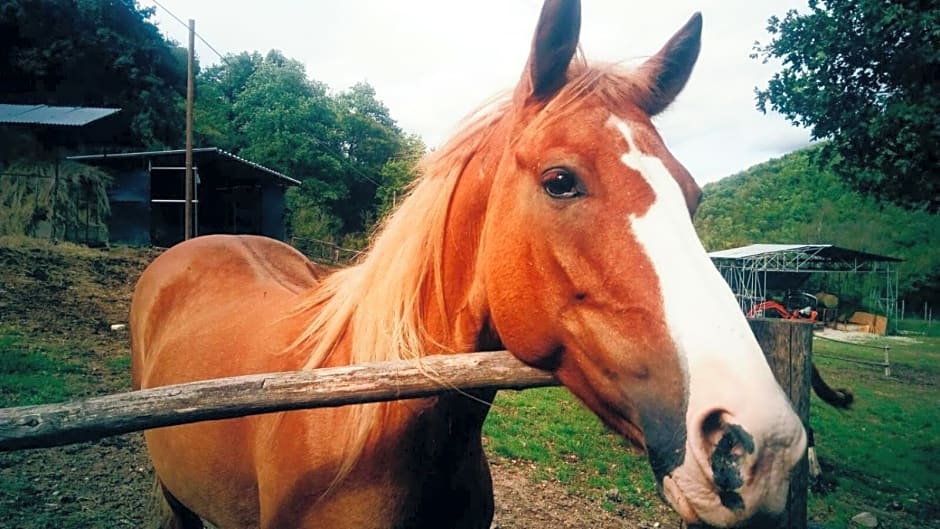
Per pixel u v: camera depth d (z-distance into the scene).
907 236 43.28
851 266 32.03
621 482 5.43
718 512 1.05
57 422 1.27
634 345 1.19
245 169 21.77
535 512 4.56
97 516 3.47
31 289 9.45
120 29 29.97
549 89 1.46
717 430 1.05
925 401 11.16
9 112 20.84
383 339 1.61
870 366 15.71
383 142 40.34
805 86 8.51
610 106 1.41
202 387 1.34
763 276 31.42
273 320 2.09
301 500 1.60
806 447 1.07
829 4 8.23
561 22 1.41
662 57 1.61
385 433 1.52
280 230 24.77
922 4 7.27
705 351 1.10
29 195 16.25
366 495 1.52
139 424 1.30
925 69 7.45
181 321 2.53
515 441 6.24
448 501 1.64
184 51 45.19
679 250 1.20
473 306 1.55
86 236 16.97
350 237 25.77
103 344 7.57
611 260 1.24
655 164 1.31
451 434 1.58
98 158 18.23
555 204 1.32
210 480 2.00
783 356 1.82
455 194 1.62
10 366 6.00
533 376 1.44
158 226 19.66
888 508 5.73
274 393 1.34
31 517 3.36
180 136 32.47
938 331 30.72
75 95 28.53
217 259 2.80
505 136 1.55
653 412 1.15
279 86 40.19
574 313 1.31
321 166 35.22
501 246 1.43
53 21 27.66
